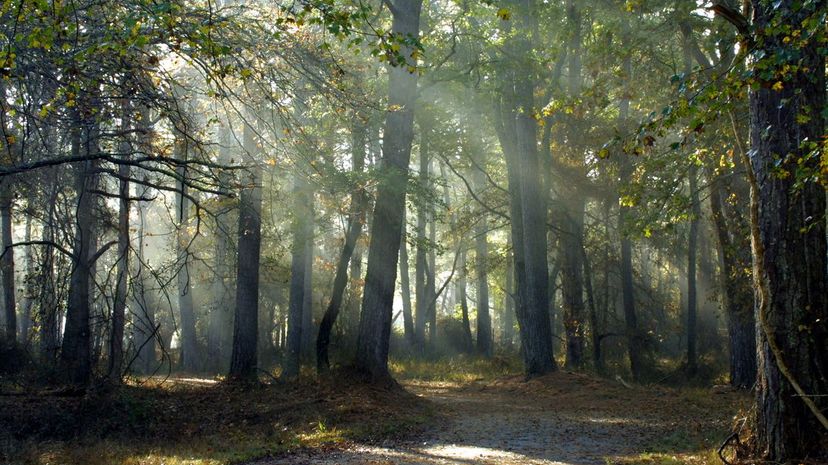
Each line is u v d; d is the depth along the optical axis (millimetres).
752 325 22375
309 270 33125
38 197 16047
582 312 31109
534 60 20078
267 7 14430
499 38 20531
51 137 13453
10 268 24938
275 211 21688
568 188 28594
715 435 12906
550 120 25031
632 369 30250
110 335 18594
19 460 11203
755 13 9242
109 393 15828
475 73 20672
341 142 20891
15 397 16234
